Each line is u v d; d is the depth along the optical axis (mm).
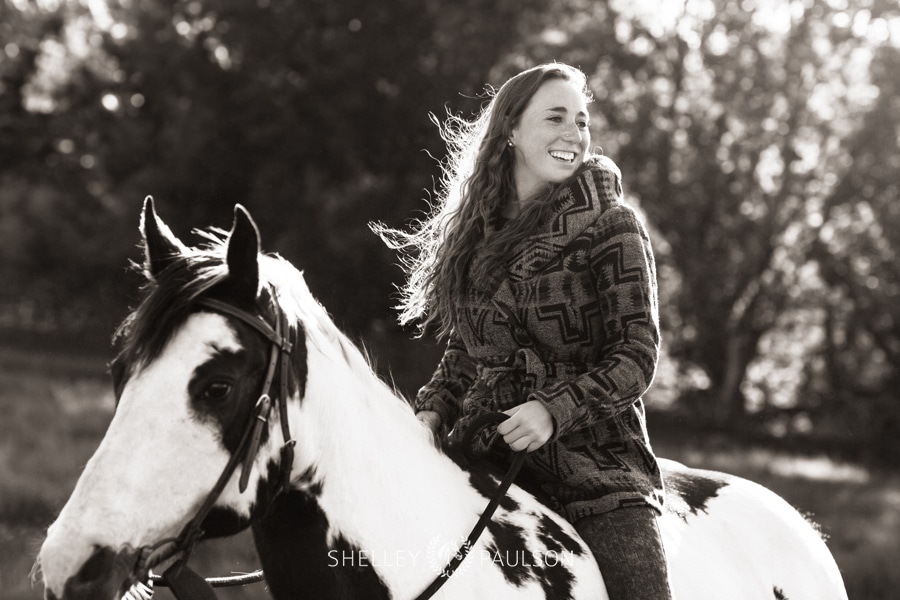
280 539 2213
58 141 34469
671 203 27406
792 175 27156
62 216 30750
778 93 27531
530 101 2709
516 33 24875
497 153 2736
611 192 2605
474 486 2486
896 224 25547
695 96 28625
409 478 2342
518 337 2594
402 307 3014
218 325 1984
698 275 26875
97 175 30641
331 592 2189
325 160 25469
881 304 25719
